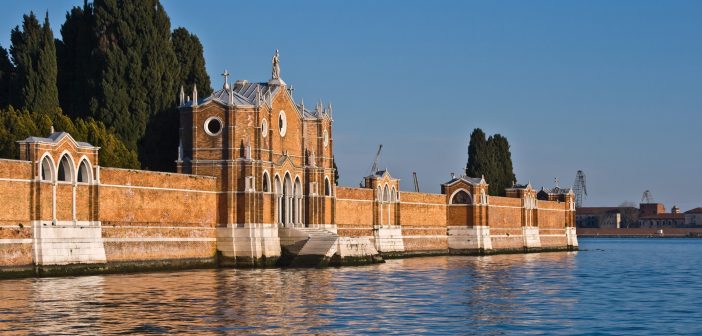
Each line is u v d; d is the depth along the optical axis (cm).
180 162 12462
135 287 8812
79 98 13800
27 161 9531
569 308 8162
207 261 12025
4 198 9262
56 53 14275
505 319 7288
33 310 7019
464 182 18612
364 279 10575
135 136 13638
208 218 12100
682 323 7312
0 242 9200
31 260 9525
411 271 12312
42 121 12038
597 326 7081
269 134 12800
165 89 14000
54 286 8706
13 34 13250
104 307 7262
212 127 12469
